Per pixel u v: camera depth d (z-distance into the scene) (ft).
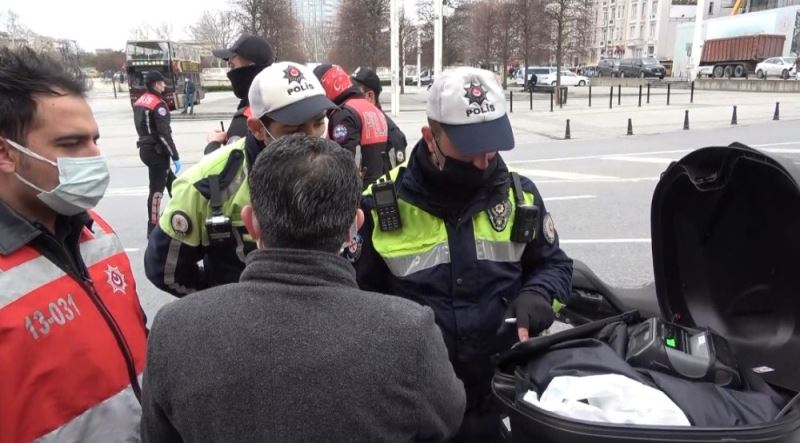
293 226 3.92
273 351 3.66
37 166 4.90
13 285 4.69
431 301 6.29
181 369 3.78
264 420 3.61
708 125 54.49
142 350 5.74
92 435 5.03
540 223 6.82
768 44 128.98
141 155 22.04
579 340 5.85
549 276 6.65
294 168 3.97
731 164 5.73
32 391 4.65
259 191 4.05
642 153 39.42
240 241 7.41
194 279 7.86
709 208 6.26
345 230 4.14
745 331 6.07
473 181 6.19
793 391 5.38
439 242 6.28
